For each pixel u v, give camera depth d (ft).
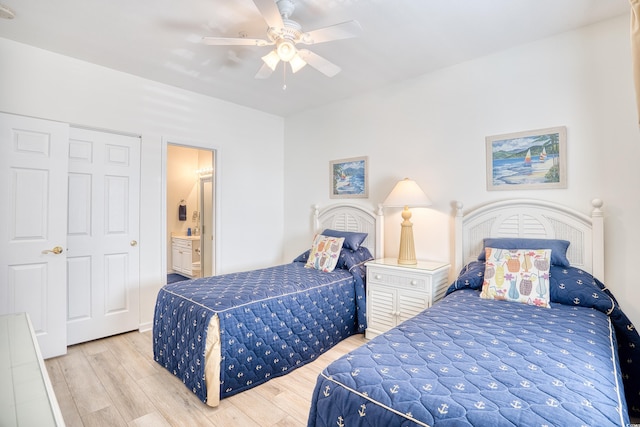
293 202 15.10
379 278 10.02
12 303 8.30
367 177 12.30
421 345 4.76
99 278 10.11
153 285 11.23
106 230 10.24
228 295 7.68
